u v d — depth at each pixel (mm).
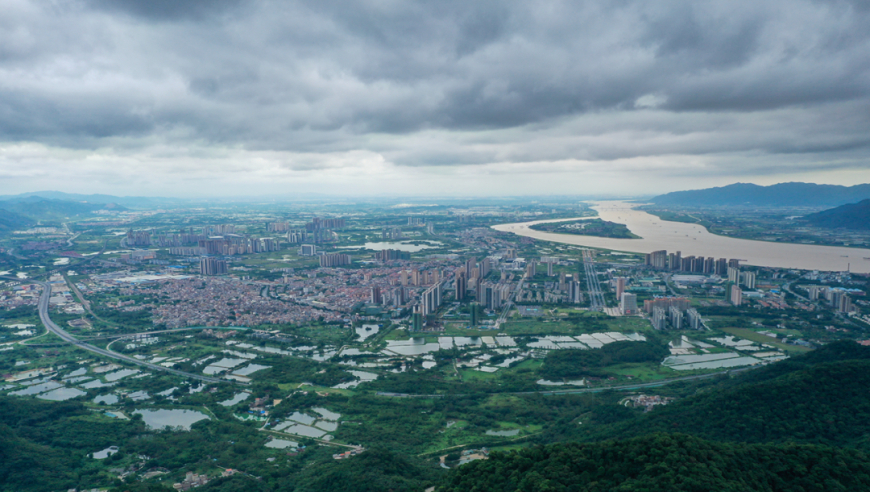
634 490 178375
